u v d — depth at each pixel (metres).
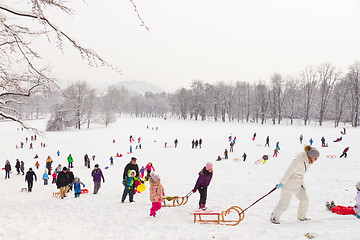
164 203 7.41
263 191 9.68
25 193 13.32
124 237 5.25
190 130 60.28
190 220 6.02
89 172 20.98
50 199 10.51
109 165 24.64
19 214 7.86
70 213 7.68
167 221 6.07
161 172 17.69
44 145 39.38
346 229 4.43
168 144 40.22
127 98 157.00
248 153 28.84
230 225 5.34
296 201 7.33
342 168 16.44
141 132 58.31
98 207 8.21
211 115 97.81
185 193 9.87
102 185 13.60
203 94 100.44
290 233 4.46
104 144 41.31
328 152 24.28
